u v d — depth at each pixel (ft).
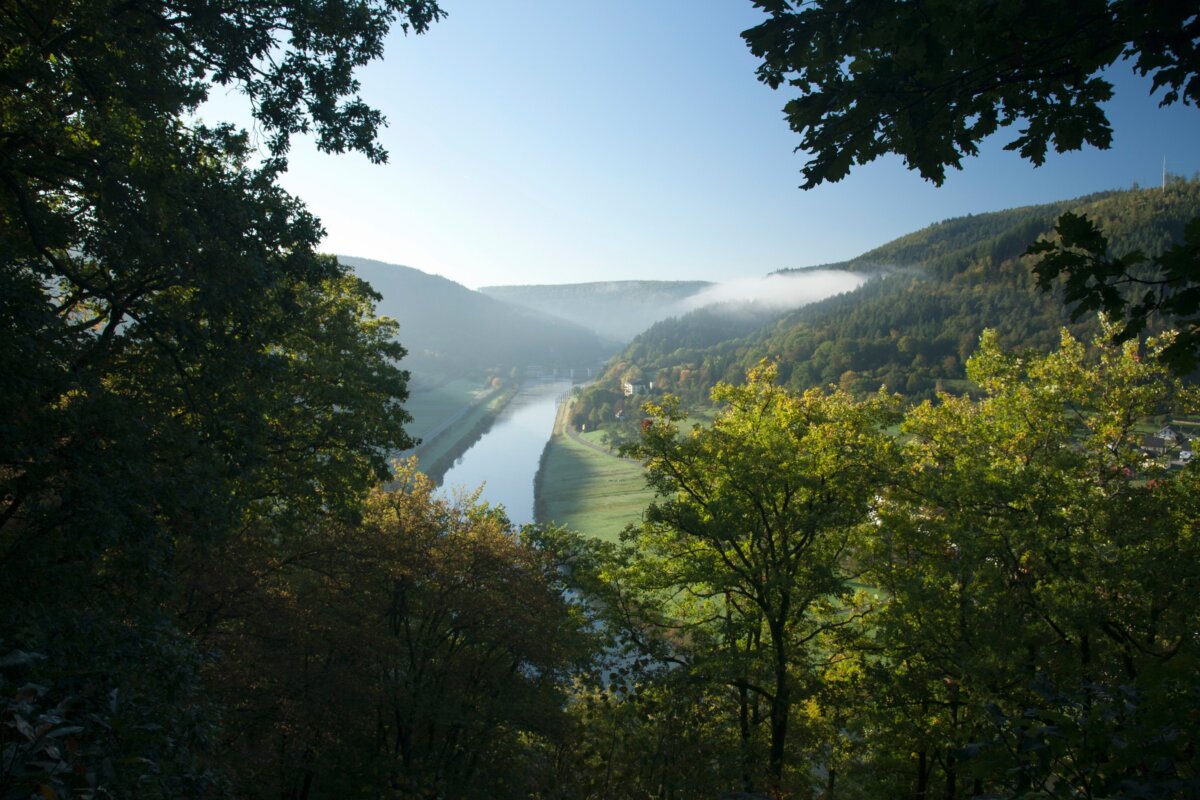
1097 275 12.24
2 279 30.78
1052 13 11.78
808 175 14.57
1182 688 13.71
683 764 57.16
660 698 61.52
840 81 13.80
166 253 37.11
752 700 73.46
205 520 39.17
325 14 41.34
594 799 64.95
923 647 58.49
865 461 66.39
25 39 34.45
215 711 34.24
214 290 38.75
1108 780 13.53
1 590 29.37
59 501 34.37
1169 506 52.49
